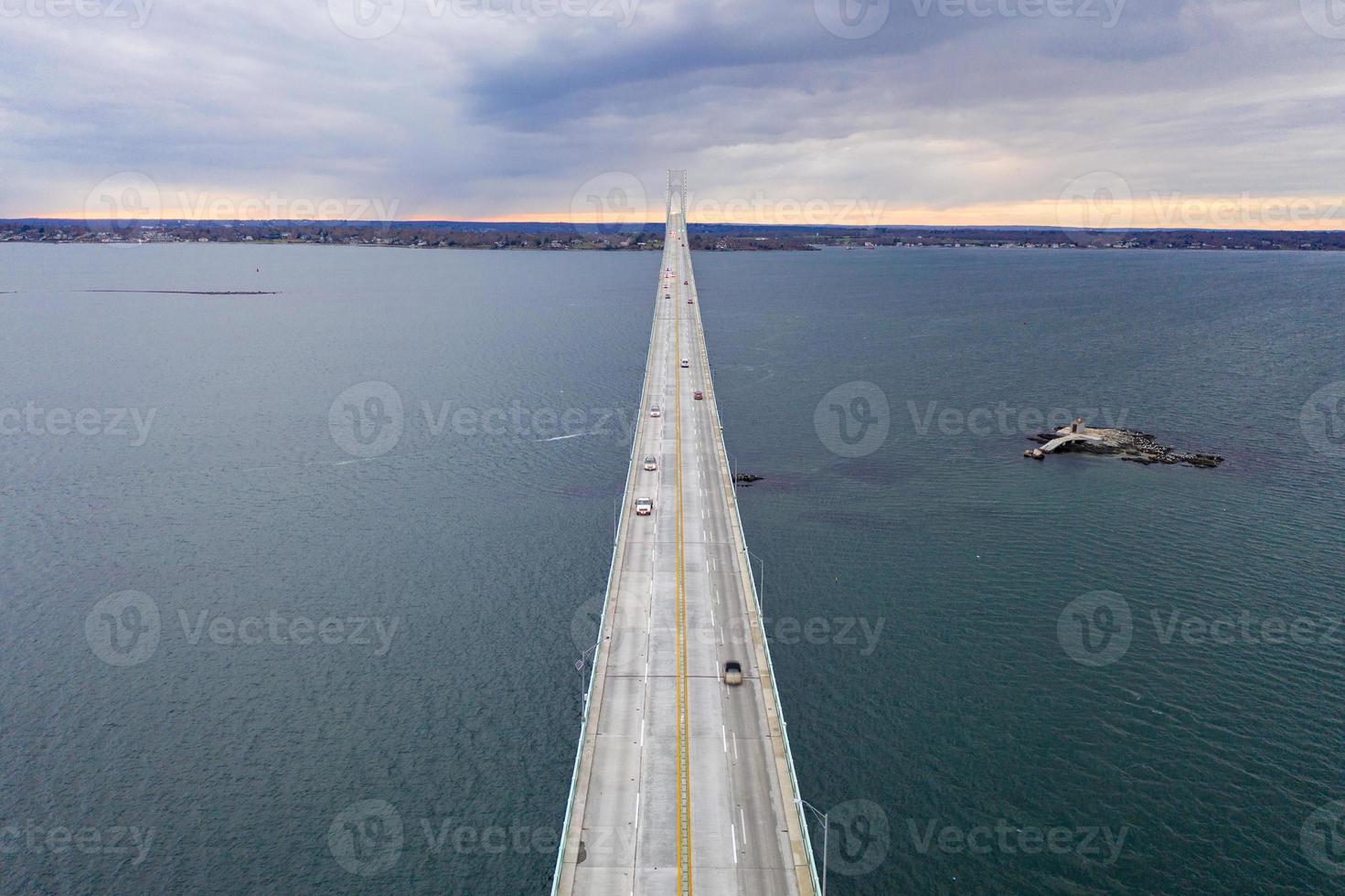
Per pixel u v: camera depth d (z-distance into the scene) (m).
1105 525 112.56
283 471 136.50
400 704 77.44
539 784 68.12
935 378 199.62
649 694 65.50
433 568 102.75
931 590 95.88
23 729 73.50
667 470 115.69
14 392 186.00
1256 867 59.06
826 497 122.81
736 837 51.44
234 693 78.69
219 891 58.16
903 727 73.50
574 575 100.75
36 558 105.00
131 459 141.38
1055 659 82.56
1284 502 119.75
